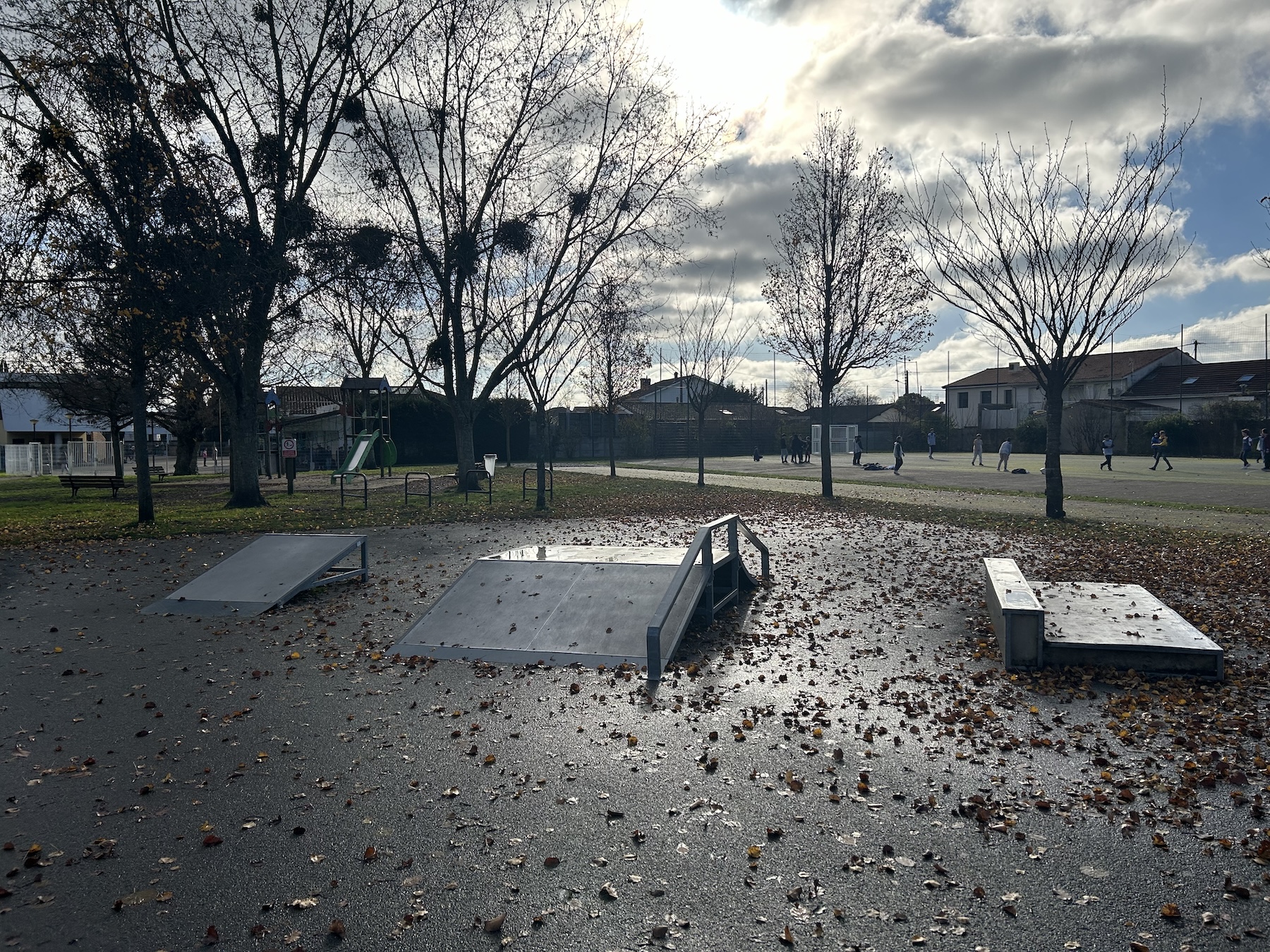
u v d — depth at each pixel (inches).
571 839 163.9
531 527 617.9
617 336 1175.6
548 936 132.3
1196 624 324.5
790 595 387.2
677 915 137.8
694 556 307.7
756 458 1882.4
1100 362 2652.6
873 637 316.5
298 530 599.8
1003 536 562.9
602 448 2113.7
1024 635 273.6
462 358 952.9
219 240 666.8
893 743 213.5
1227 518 649.0
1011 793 182.9
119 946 130.8
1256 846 158.6
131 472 1706.4
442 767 200.1
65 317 632.4
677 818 172.6
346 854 158.9
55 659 295.9
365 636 322.0
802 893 144.2
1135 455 1989.4
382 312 914.7
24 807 181.2
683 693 252.8
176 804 181.6
